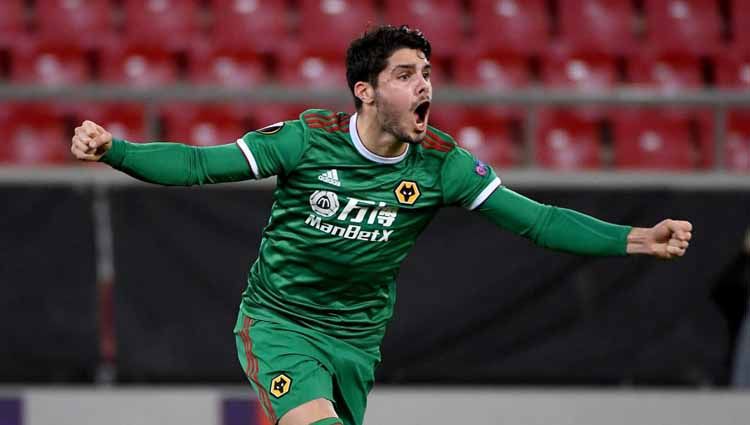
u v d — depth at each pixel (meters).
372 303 14.76
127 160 12.71
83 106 33.00
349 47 13.73
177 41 37.94
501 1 39.56
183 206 24.78
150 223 24.75
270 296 14.69
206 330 24.78
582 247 14.03
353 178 13.74
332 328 14.70
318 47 37.53
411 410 25.23
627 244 13.85
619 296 25.47
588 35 39.44
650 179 25.33
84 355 24.81
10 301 24.61
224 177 13.41
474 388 25.38
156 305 24.78
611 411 25.50
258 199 24.81
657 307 25.48
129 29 38.03
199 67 36.56
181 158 13.09
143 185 24.73
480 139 32.62
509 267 25.25
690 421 25.53
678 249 13.46
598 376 25.48
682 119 33.28
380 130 13.51
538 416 25.39
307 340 14.60
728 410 25.52
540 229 14.12
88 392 24.84
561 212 14.20
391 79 13.25
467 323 25.19
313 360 14.50
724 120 26.14
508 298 25.25
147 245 24.75
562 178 25.20
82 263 24.70
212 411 25.00
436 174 13.96
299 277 14.39
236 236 24.73
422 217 14.12
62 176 24.72
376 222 13.89
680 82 38.19
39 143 32.16
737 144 32.78
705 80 38.81
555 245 14.15
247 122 33.12
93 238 24.73
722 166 26.20
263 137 13.60
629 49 39.06
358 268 14.22
